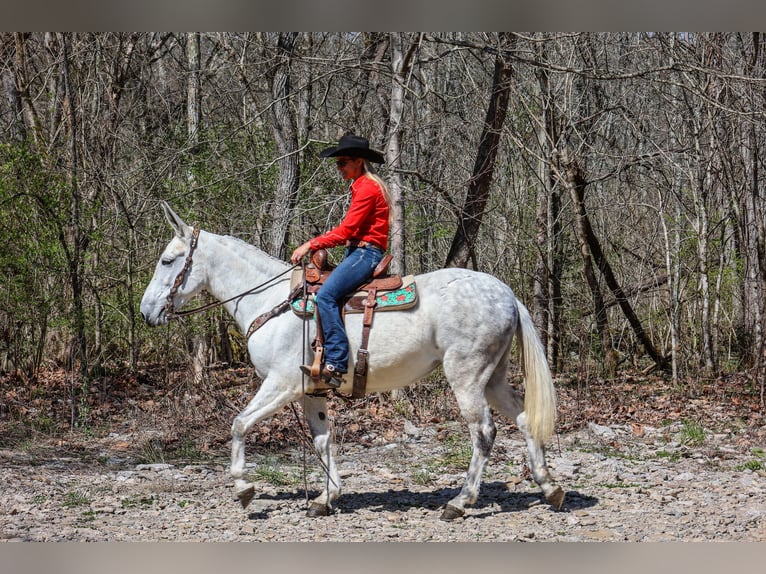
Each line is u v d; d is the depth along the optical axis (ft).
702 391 45.78
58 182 38.40
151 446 31.24
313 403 22.45
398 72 38.81
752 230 53.31
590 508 22.88
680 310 53.11
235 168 47.57
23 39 46.32
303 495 24.54
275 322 21.80
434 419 36.52
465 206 43.34
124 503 23.39
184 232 23.09
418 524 21.25
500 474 27.30
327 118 52.24
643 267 57.36
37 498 23.48
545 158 49.70
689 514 22.04
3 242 37.06
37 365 42.39
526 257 53.67
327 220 39.96
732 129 48.70
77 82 46.70
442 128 50.96
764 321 48.39
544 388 21.44
